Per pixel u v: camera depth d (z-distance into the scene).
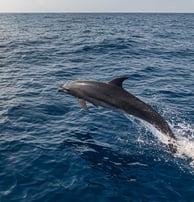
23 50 32.12
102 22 99.69
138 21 108.81
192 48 35.91
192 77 21.23
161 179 8.70
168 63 26.33
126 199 7.92
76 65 24.62
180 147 10.27
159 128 9.62
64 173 8.96
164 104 15.09
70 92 10.85
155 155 9.94
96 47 33.88
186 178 8.73
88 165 9.36
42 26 76.62
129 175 8.90
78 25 81.19
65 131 11.77
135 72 22.23
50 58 27.70
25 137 11.18
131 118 12.93
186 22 105.56
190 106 14.80
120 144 10.73
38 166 9.27
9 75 20.91
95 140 11.05
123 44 36.09
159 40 43.06
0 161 9.51
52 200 7.85
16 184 8.43
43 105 14.59
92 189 8.26
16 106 14.30
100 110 13.86
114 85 10.27
